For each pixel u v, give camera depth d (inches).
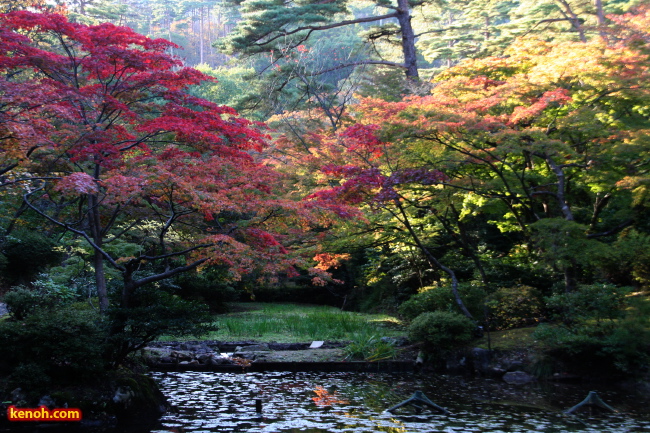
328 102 1134.4
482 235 866.1
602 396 441.1
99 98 418.9
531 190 619.8
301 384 473.1
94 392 357.1
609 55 531.5
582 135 585.9
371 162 639.1
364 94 1010.1
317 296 1219.2
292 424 346.3
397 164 605.0
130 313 381.1
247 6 1052.5
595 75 521.0
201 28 2758.4
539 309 613.3
